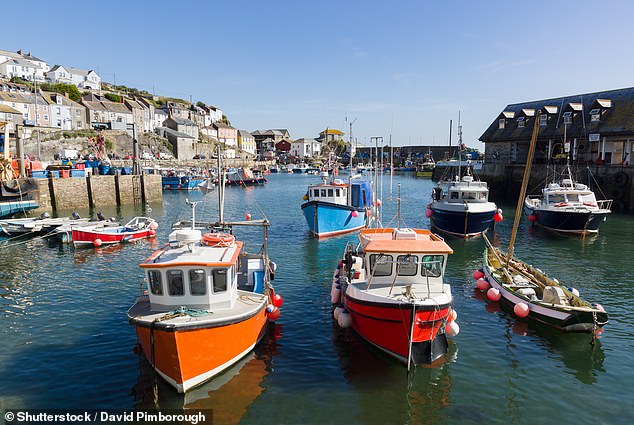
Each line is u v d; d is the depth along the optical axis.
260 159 154.38
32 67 120.88
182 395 11.13
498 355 13.73
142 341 11.95
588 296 19.09
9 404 10.88
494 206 33.00
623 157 47.81
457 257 26.73
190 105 146.00
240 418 10.39
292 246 29.52
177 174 80.81
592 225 33.19
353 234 33.91
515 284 18.16
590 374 12.62
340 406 10.93
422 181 96.94
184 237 12.91
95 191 48.91
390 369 12.77
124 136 92.38
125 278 21.50
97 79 137.50
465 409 10.91
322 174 35.81
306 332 15.22
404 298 12.85
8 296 18.78
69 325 15.66
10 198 38.62
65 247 28.28
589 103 54.53
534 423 10.39
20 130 42.91
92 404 10.89
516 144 60.88
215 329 11.37
